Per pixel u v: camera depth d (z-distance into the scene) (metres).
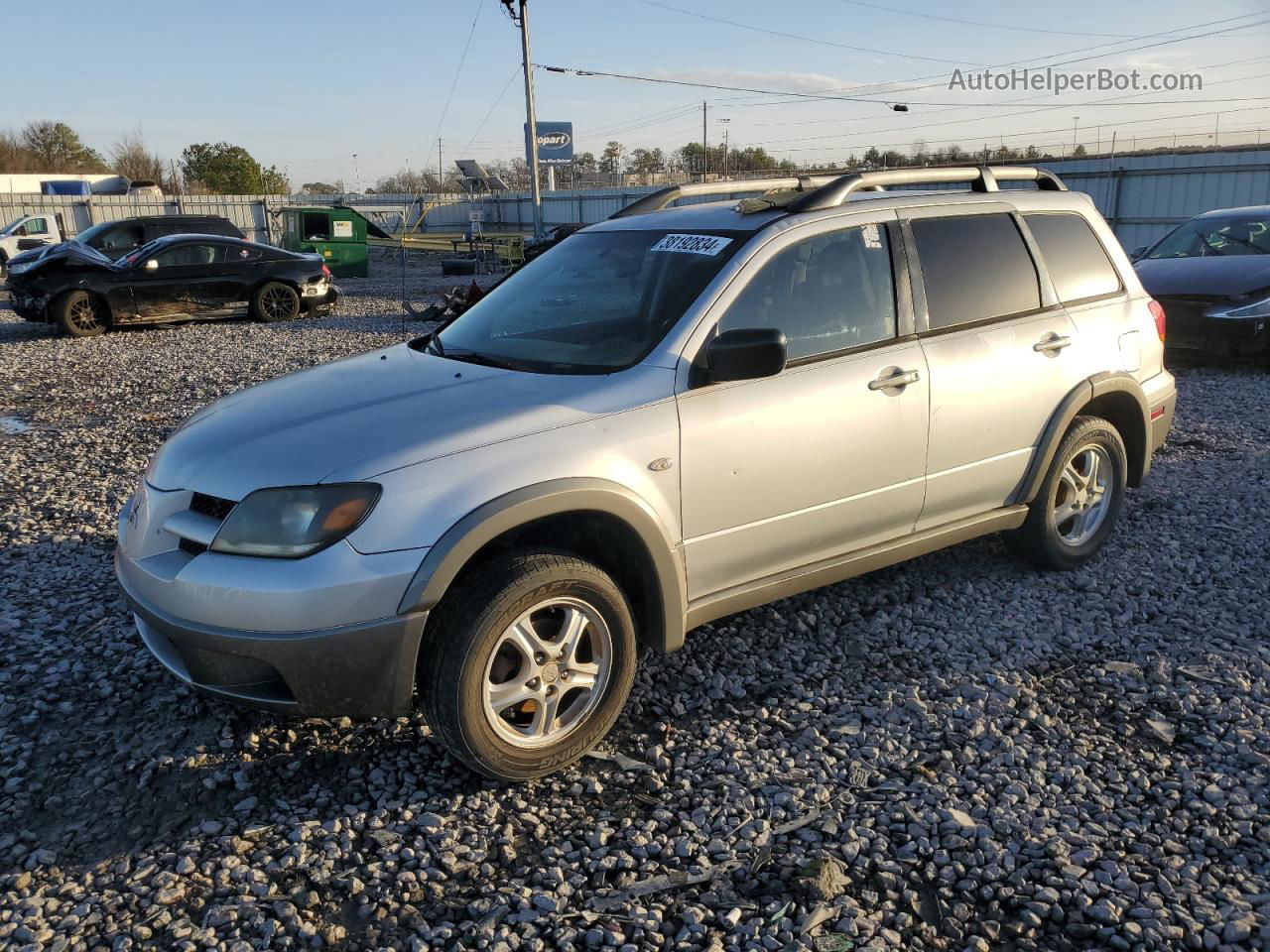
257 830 2.91
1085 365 4.54
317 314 17.11
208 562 2.88
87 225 33.47
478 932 2.51
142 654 3.99
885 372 3.79
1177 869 2.72
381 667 2.84
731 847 2.84
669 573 3.32
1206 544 5.16
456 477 2.90
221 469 3.02
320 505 2.81
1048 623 4.28
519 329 3.88
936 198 4.21
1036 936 2.51
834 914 2.57
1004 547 5.11
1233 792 3.06
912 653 4.03
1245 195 28.89
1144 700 3.64
